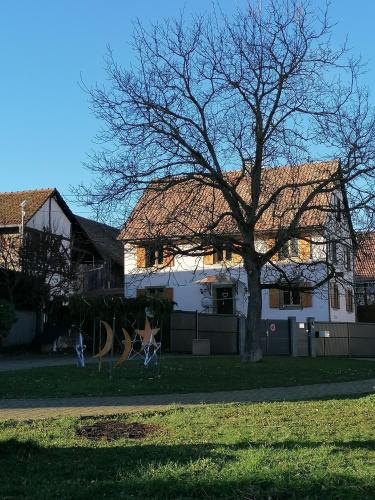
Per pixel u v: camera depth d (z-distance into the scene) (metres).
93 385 13.20
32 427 8.25
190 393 12.60
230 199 20.61
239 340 27.44
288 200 23.31
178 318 26.45
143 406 10.73
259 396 12.19
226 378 15.07
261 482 5.14
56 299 26.52
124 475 5.58
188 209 20.27
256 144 20.45
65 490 5.13
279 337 28.02
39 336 26.09
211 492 4.99
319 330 29.62
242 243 20.56
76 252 38.19
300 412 9.40
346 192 20.08
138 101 19.62
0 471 5.85
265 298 35.66
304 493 4.91
